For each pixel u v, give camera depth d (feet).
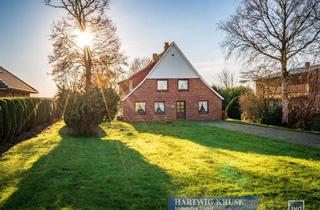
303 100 84.02
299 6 87.61
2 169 32.01
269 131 74.49
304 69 103.24
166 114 117.80
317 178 27.99
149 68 132.16
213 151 43.14
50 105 100.89
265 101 100.42
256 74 96.58
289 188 25.11
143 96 116.26
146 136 63.52
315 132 72.08
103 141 54.39
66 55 105.29
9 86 102.42
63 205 21.72
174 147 47.16
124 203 22.00
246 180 27.32
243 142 53.62
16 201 22.53
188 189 24.82
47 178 28.35
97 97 61.05
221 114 120.16
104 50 108.37
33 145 49.11
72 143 51.49
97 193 24.03
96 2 107.55
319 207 21.61
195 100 119.24
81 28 108.06
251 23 95.20
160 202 22.20
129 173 29.84
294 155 40.60
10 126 51.96
